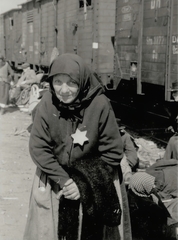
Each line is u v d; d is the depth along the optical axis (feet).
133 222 11.43
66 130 7.16
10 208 14.44
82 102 7.06
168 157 15.10
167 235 11.02
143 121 33.94
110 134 7.27
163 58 24.95
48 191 7.42
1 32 82.48
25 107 39.83
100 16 34.71
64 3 43.24
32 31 59.47
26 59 63.26
